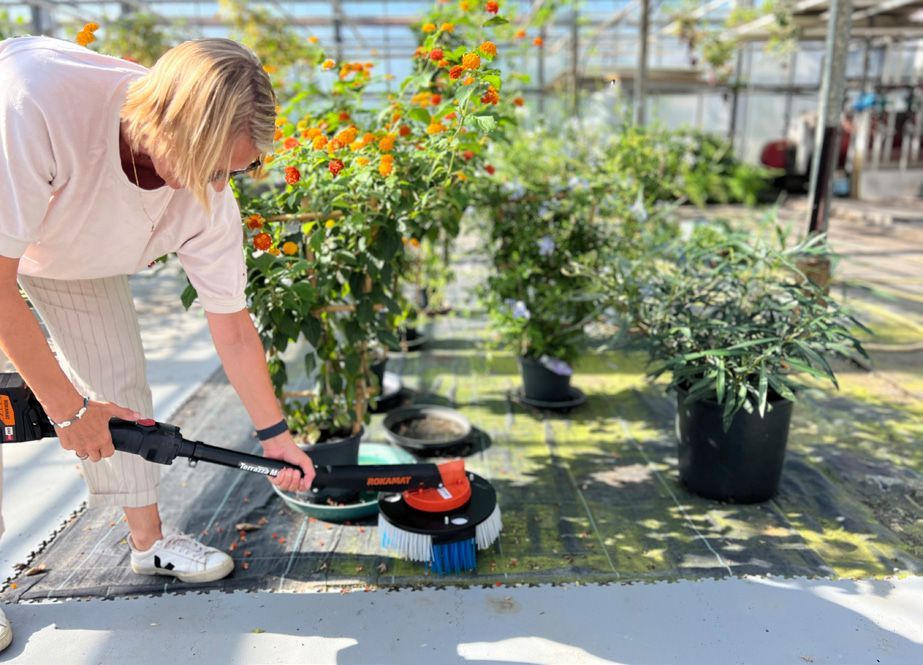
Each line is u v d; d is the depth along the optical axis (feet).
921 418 8.77
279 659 4.70
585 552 5.94
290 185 6.23
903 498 6.82
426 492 5.85
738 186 32.32
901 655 4.66
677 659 4.65
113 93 3.85
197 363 11.14
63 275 4.60
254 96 3.49
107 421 4.28
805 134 35.83
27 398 4.26
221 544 6.14
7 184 3.54
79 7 21.34
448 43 8.87
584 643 4.81
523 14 30.12
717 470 6.67
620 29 36.14
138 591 5.46
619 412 9.14
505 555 5.91
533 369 9.19
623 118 15.01
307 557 5.92
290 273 6.01
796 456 7.78
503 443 8.24
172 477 7.40
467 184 8.02
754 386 6.38
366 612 5.17
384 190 6.35
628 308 7.22
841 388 9.86
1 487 5.04
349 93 8.00
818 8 22.31
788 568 5.66
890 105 33.47
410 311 9.80
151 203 4.24
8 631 4.85
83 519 6.59
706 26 30.91
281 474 4.95
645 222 9.83
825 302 6.94
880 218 26.78
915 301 14.43
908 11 24.48
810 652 4.70
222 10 24.56
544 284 9.22
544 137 12.56
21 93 3.59
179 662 4.69
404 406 9.39
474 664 4.63
